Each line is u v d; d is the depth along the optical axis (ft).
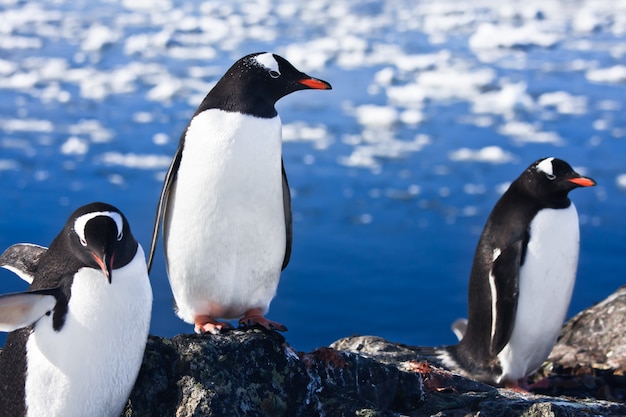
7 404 14.29
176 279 16.84
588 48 164.45
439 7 204.64
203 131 16.16
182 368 15.46
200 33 188.55
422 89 141.90
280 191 16.61
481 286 20.95
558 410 15.93
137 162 108.88
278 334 16.38
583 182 19.63
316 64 158.61
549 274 20.35
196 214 16.17
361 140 118.21
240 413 15.16
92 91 146.20
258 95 16.35
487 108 130.93
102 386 14.20
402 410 16.69
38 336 13.85
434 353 22.34
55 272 14.02
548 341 21.03
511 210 20.67
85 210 14.02
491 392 17.60
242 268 16.53
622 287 25.46
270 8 212.02
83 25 198.18
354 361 16.51
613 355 22.88
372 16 199.41
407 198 95.81
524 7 196.85
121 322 14.01
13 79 152.66
